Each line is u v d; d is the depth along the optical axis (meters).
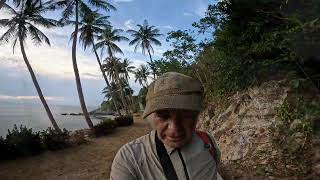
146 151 1.01
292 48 5.53
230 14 10.00
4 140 17.56
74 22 30.61
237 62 9.41
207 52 13.00
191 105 0.96
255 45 7.72
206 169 1.03
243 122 8.44
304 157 6.35
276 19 7.36
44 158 17.52
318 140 6.20
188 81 0.99
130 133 27.41
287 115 7.12
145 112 1.01
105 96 72.62
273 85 8.01
